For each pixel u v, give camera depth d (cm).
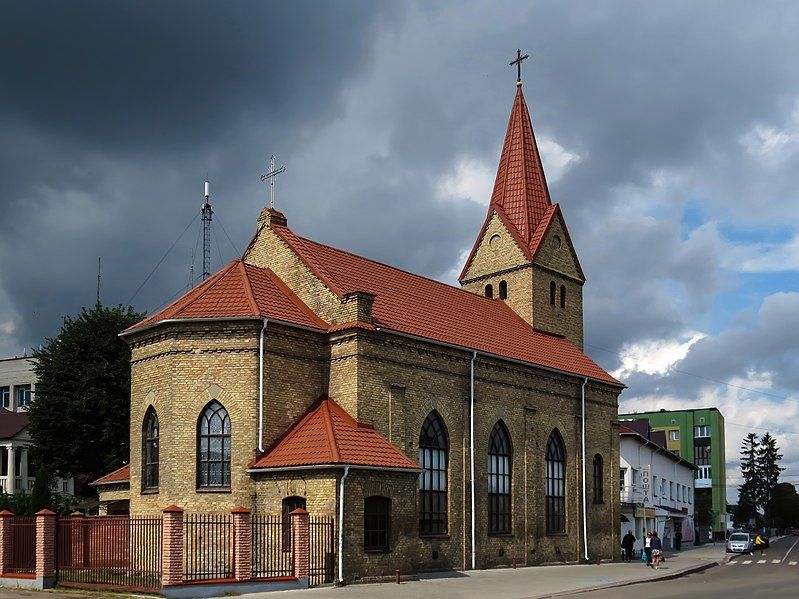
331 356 3750
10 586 2984
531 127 6119
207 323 3538
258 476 3416
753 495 17575
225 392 3497
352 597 2819
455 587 3284
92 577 2892
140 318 5950
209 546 3359
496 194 5969
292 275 4028
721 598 2964
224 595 2745
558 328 5672
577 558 4931
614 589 3431
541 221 5784
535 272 5541
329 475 3244
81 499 6328
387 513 3459
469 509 4178
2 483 7600
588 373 5209
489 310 5222
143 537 2844
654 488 8262
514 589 3281
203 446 3509
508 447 4550
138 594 2648
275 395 3544
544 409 4825
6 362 9812
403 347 3906
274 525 3219
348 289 3947
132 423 3734
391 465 3434
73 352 5712
